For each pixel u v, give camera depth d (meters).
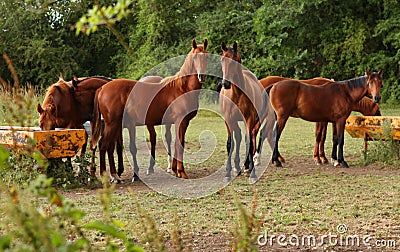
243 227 4.73
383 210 7.42
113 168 9.93
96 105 9.82
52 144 8.74
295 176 10.40
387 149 11.69
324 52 29.19
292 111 11.55
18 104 3.32
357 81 11.60
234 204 7.94
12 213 2.61
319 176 10.31
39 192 2.63
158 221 6.91
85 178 9.41
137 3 35.97
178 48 33.62
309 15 29.06
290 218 7.00
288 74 30.42
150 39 35.38
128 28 38.22
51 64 35.44
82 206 7.79
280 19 28.89
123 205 7.92
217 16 32.31
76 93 10.14
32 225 2.53
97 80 10.43
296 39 30.02
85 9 33.34
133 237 6.01
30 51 34.84
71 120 10.13
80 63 37.25
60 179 9.12
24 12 35.31
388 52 28.95
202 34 32.62
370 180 9.77
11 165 8.29
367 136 11.92
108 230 2.62
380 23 27.73
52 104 9.70
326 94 11.52
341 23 29.03
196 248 5.70
